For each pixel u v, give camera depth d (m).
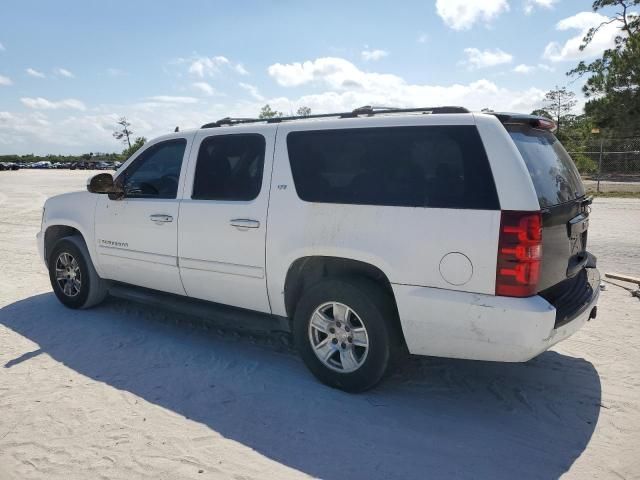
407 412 3.57
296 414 3.54
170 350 4.66
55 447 3.13
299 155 3.95
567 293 3.62
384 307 3.58
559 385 3.96
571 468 2.95
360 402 3.71
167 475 2.87
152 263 4.86
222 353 4.60
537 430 3.35
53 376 4.12
